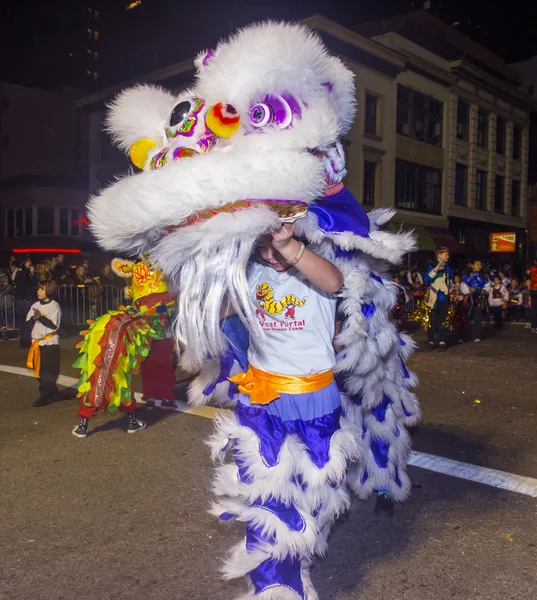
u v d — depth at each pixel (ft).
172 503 13.34
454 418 20.31
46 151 125.08
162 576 10.43
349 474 12.14
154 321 17.70
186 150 7.89
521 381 26.68
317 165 7.34
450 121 101.71
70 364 30.83
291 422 8.64
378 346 9.91
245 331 9.76
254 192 7.04
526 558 10.93
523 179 125.80
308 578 8.70
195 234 7.34
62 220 110.22
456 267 103.40
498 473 15.08
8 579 10.36
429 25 94.17
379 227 10.78
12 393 24.49
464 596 9.77
